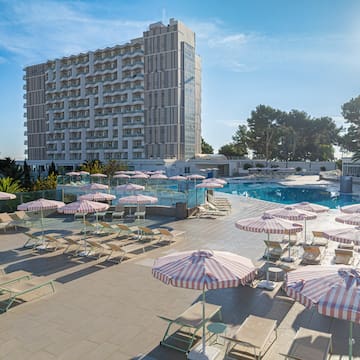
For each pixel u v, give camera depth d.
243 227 8.62
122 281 9.35
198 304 6.82
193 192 20.27
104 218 19.08
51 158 88.44
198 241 13.74
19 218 17.33
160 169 63.78
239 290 8.70
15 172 37.72
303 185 42.28
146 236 14.28
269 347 6.05
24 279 9.14
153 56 73.38
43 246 12.71
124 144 77.56
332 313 3.76
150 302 7.99
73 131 84.62
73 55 84.69
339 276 4.25
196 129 79.69
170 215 19.48
